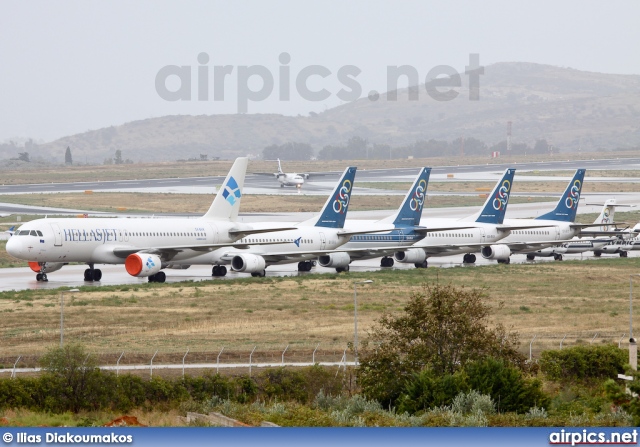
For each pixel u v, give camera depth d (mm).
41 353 195625
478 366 160500
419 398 155125
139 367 184375
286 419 143625
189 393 166000
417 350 169125
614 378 187125
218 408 154625
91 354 186875
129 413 157125
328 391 172750
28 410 155125
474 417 139375
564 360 189000
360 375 170000
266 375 174000
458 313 173875
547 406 157750
